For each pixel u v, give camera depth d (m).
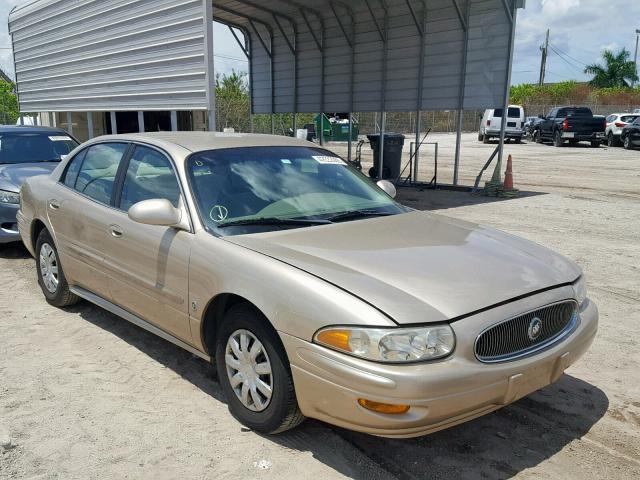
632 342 4.80
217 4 15.07
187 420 3.51
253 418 3.31
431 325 2.71
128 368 4.22
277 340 3.07
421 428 2.69
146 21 10.66
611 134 29.64
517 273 3.23
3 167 7.71
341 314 2.76
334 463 3.11
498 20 12.26
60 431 3.38
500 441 3.36
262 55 17.59
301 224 3.78
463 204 11.87
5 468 3.03
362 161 22.30
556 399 3.86
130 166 4.43
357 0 14.42
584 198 12.62
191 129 16.25
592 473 3.07
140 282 4.04
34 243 5.68
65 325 5.04
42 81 16.02
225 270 3.31
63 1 13.95
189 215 3.70
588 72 55.81
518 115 33.38
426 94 13.93
